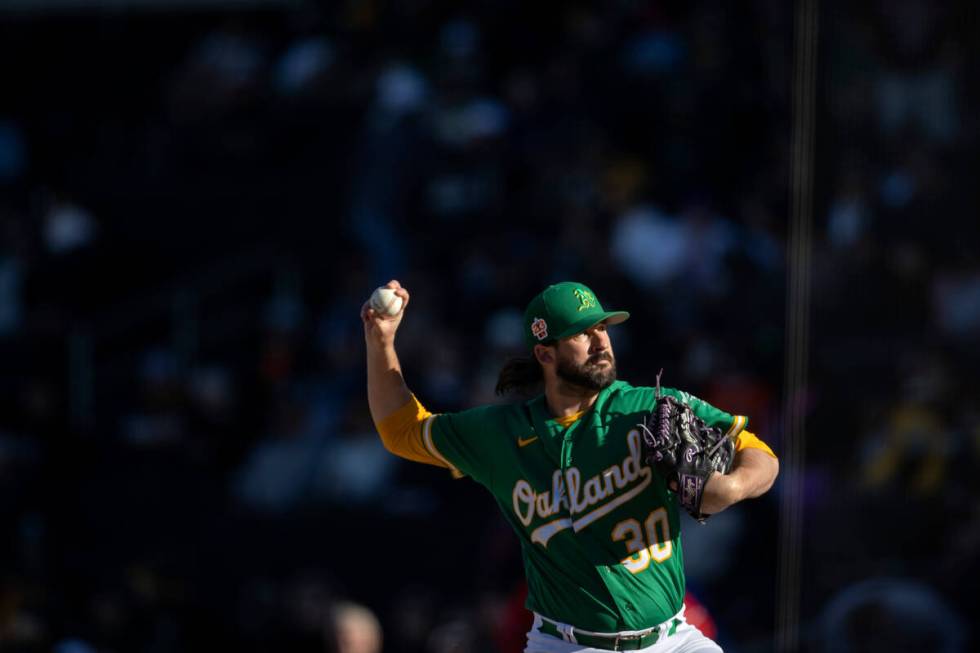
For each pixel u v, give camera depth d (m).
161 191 54.88
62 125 58.47
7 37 60.00
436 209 47.38
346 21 55.22
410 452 15.69
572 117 48.38
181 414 45.25
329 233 52.59
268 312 50.41
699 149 45.25
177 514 42.16
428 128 48.03
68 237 52.53
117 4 59.72
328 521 39.50
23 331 49.00
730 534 34.25
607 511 14.02
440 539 38.28
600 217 44.59
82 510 42.94
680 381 38.44
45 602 40.06
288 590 38.00
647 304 41.22
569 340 14.27
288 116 54.47
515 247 45.69
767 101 44.69
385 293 15.60
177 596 39.81
